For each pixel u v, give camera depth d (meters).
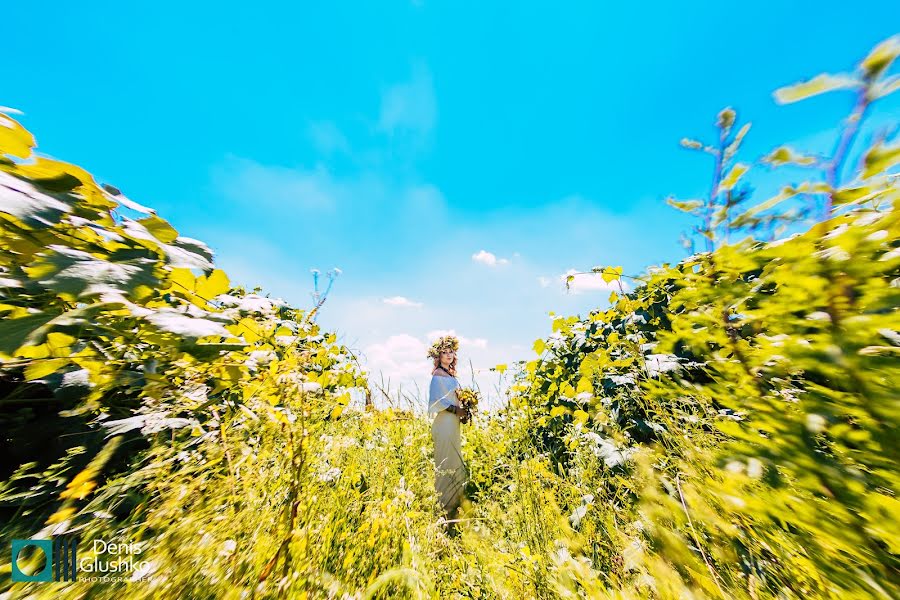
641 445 1.29
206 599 0.94
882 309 0.38
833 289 0.39
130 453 1.50
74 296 0.66
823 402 0.43
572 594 1.08
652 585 0.78
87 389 1.08
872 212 0.38
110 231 0.78
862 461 0.41
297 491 1.24
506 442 2.84
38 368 0.78
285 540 1.10
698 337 0.56
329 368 2.29
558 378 3.13
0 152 0.65
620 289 2.06
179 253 0.87
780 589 0.65
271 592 0.99
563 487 1.88
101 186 0.82
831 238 0.38
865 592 0.43
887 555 0.40
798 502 0.46
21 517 1.20
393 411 3.19
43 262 0.66
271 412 1.32
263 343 1.34
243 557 1.08
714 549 0.73
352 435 2.48
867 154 0.34
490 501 2.57
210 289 0.94
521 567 1.42
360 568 1.33
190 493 1.17
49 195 0.71
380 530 1.53
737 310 0.50
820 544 0.49
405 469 2.52
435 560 1.62
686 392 0.60
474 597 1.43
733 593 0.66
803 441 0.44
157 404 1.22
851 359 0.39
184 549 1.01
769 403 0.48
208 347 0.84
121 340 0.88
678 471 0.90
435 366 4.11
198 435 1.36
